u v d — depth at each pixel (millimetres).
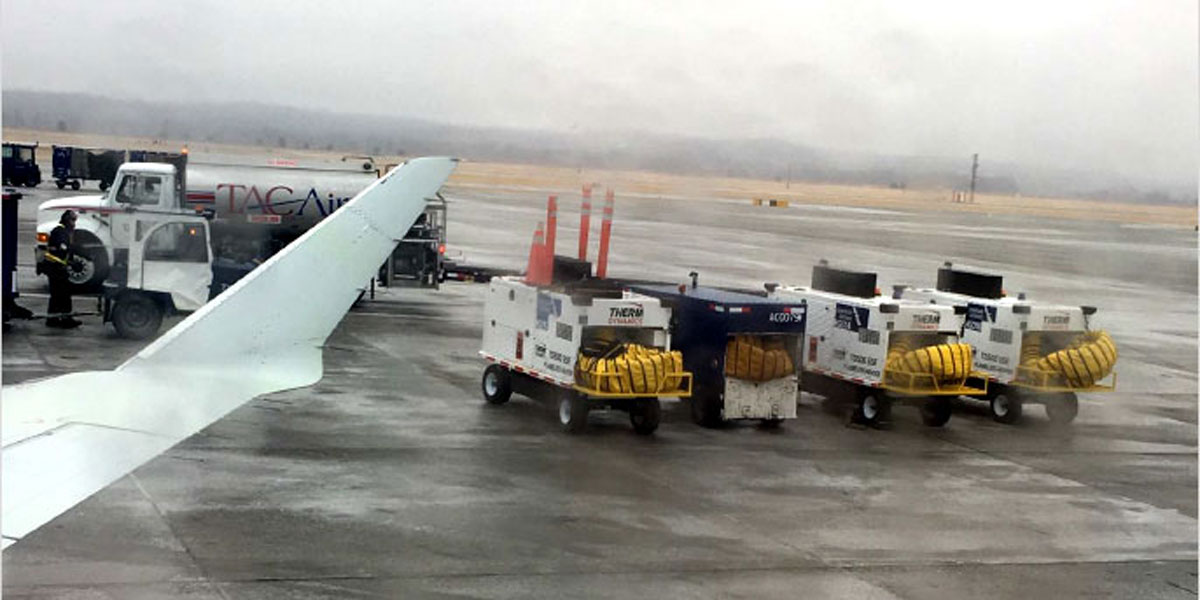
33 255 36031
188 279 23297
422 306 32281
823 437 18969
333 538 12031
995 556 12984
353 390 20094
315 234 6598
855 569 12211
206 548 11414
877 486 15898
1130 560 13109
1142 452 19219
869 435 19391
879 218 93000
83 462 5418
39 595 9844
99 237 29047
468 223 61062
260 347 6219
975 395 20484
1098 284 51094
